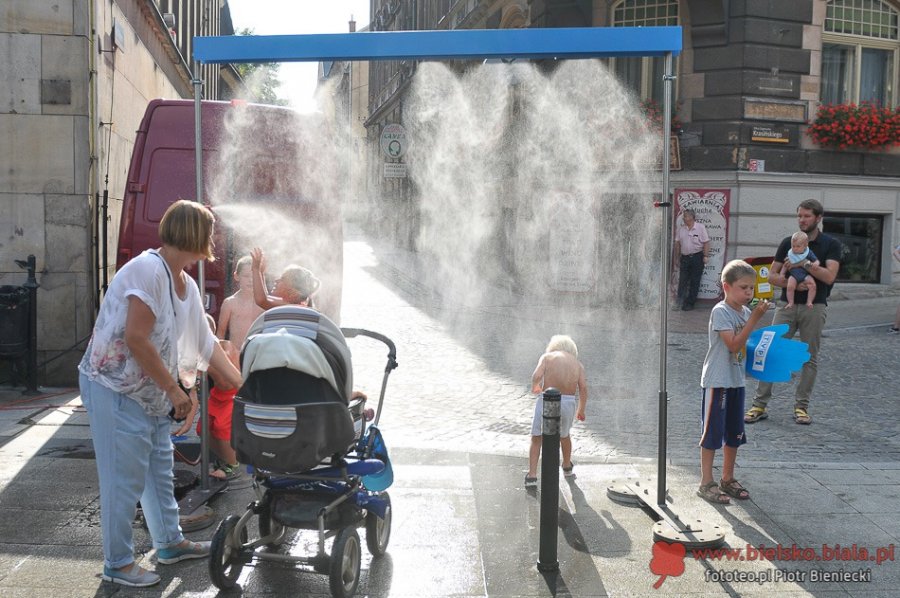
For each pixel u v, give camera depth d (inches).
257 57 200.1
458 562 175.0
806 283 300.2
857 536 190.9
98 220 358.6
